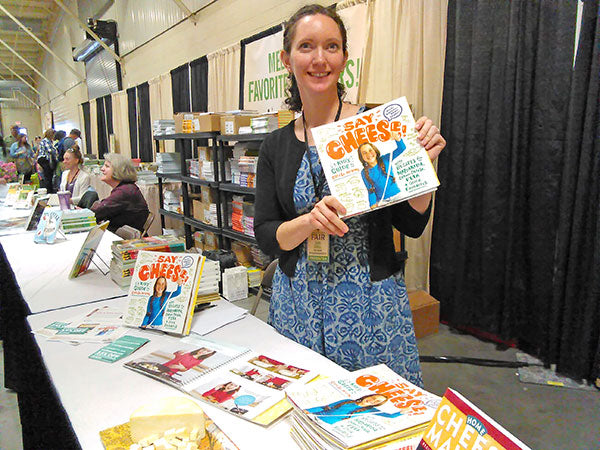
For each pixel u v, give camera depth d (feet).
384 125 3.54
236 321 4.84
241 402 3.17
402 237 9.99
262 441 2.78
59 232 10.60
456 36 9.42
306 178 3.80
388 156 3.47
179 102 22.56
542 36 7.99
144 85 26.50
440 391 7.82
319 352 3.94
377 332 3.75
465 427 2.02
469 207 9.59
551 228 8.29
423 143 3.43
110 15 30.99
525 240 8.82
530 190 8.56
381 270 3.76
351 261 3.75
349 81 12.23
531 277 8.76
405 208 3.74
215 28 18.56
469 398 7.59
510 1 8.38
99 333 4.64
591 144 7.36
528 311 8.97
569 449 6.28
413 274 10.98
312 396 2.91
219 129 13.39
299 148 3.90
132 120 29.40
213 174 13.89
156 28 23.98
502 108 8.74
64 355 4.15
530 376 8.21
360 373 3.23
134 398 3.35
